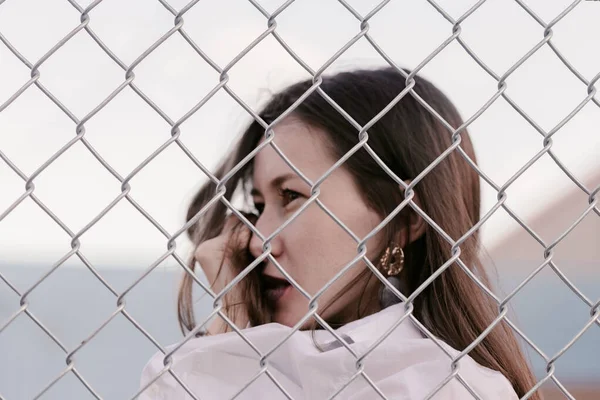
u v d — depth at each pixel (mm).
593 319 994
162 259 887
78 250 875
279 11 889
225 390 1245
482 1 942
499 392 1229
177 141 876
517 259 3973
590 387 3973
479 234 1536
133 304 3693
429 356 1188
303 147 1475
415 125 1502
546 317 4133
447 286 1443
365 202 1453
